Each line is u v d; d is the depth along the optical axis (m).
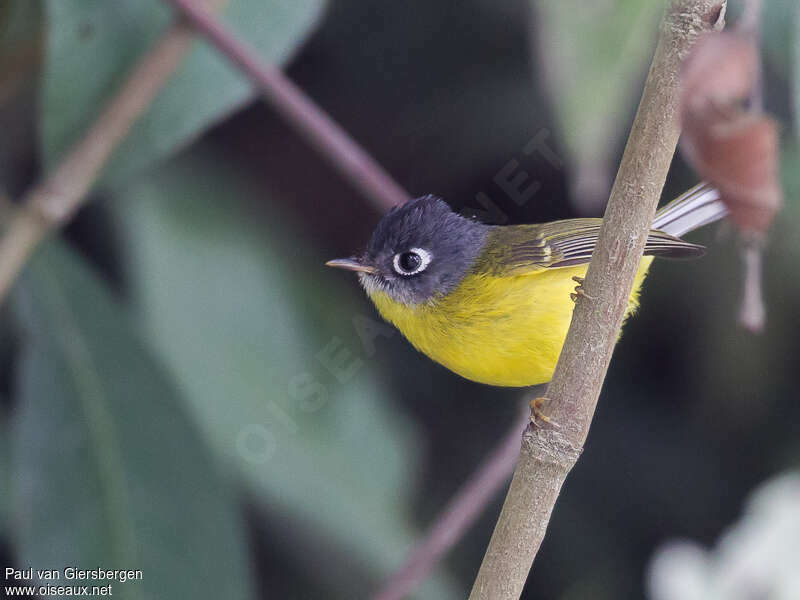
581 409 2.44
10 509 2.51
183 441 2.50
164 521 2.49
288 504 2.52
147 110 2.51
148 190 2.53
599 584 2.56
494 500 2.58
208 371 2.53
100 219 2.55
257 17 2.52
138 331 2.50
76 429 2.50
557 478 2.44
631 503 2.57
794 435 2.56
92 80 2.51
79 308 2.50
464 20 2.56
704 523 2.56
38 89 2.53
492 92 2.56
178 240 2.53
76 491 2.49
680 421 2.57
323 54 2.57
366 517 2.53
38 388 2.50
